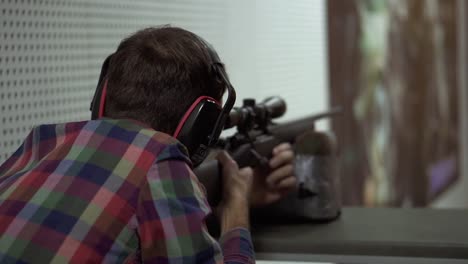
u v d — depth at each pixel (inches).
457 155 224.7
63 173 36.4
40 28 60.3
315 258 49.9
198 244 34.9
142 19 77.2
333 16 132.0
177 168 35.8
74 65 65.4
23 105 58.4
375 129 151.0
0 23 55.6
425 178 187.2
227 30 97.3
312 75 128.7
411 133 175.8
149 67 37.9
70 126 39.1
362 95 144.3
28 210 35.7
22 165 39.7
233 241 43.1
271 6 112.7
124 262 34.6
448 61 212.1
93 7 68.5
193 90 38.8
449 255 47.1
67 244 34.4
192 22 87.8
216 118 40.1
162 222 34.4
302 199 55.4
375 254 48.5
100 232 34.5
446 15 209.8
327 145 56.3
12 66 57.0
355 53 140.9
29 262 34.4
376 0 150.8
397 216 57.2
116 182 35.4
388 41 159.0
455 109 221.3
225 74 40.5
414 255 47.8
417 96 180.2
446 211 58.8
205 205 36.5
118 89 38.4
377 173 151.9
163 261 34.5
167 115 38.2
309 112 126.9
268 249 50.8
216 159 46.4
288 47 119.0
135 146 36.3
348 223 55.5
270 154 54.4
